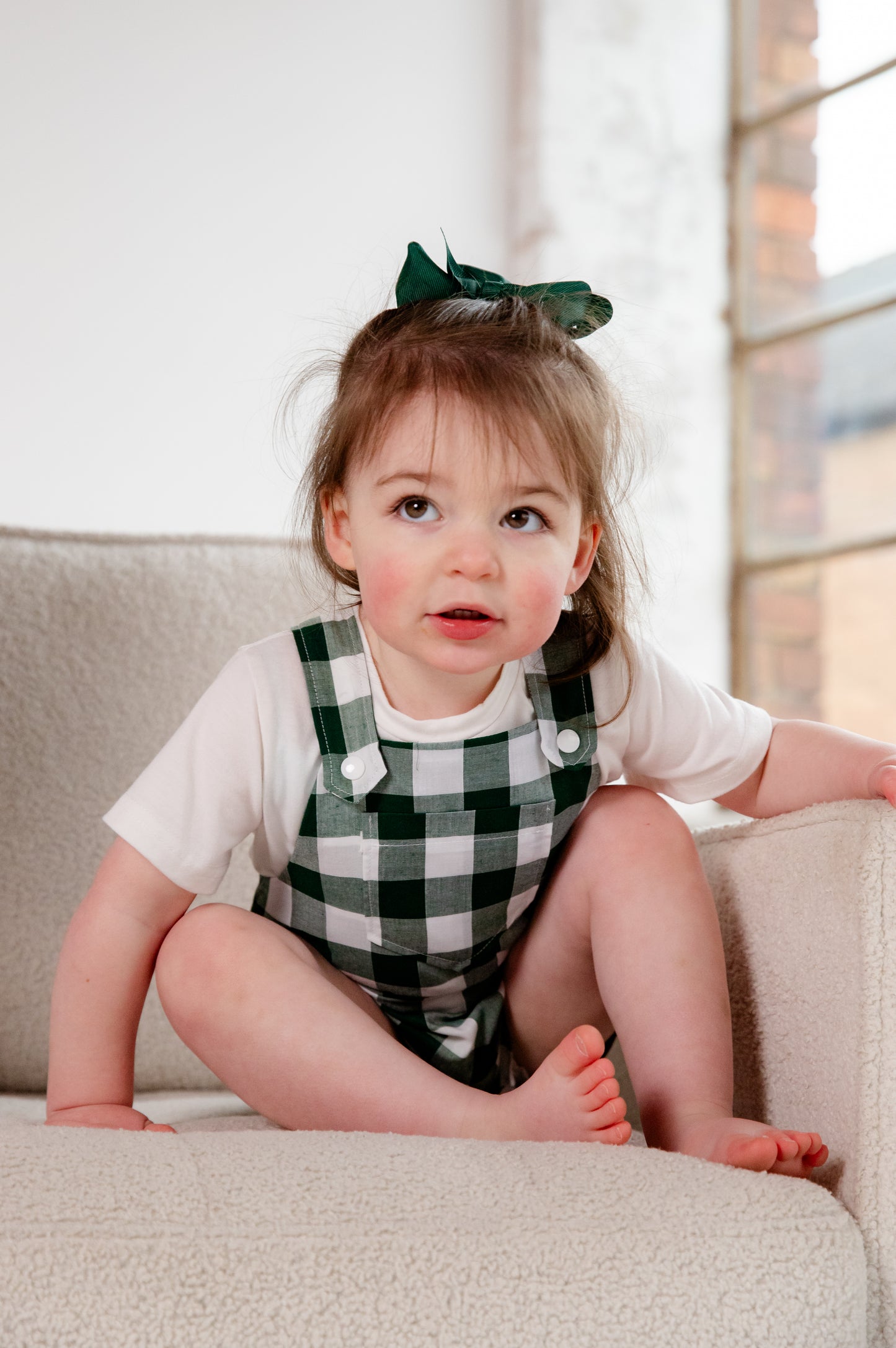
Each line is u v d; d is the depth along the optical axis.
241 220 2.25
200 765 0.84
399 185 2.40
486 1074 0.89
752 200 2.54
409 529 0.77
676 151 2.53
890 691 2.23
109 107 2.17
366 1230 0.52
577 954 0.87
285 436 1.56
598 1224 0.54
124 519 2.09
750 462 2.48
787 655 2.39
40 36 2.12
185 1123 0.88
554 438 0.78
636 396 1.51
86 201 2.13
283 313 2.25
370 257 2.36
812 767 0.89
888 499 2.26
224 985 0.76
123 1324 0.49
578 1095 0.69
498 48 2.51
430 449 0.76
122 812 0.83
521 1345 0.51
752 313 2.51
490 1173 0.58
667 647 2.39
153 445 2.13
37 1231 0.51
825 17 2.42
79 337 2.10
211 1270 0.50
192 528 2.13
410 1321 0.50
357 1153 0.59
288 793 0.86
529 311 0.85
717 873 0.86
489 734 0.86
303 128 2.32
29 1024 1.05
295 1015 0.74
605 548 0.91
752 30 2.56
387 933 0.86
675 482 2.43
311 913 0.88
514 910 0.88
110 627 1.12
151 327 2.15
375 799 0.85
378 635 0.79
